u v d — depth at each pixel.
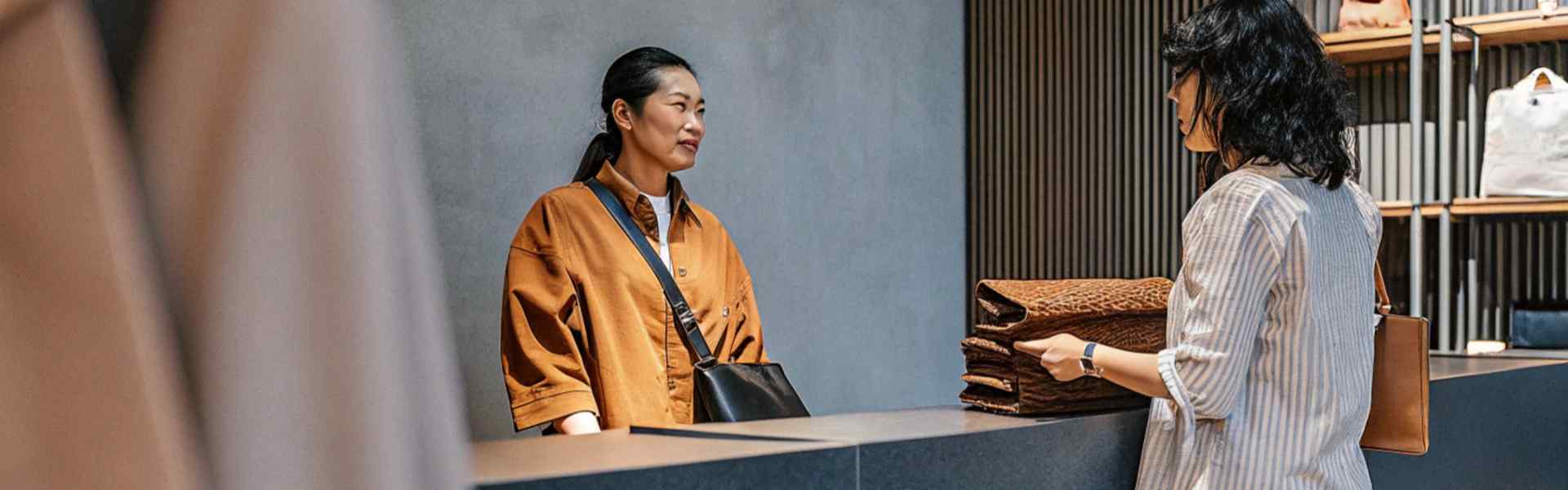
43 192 0.40
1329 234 1.82
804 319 5.31
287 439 0.42
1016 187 5.77
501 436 4.45
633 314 2.93
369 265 0.43
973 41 5.94
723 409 2.56
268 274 0.42
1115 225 5.43
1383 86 4.75
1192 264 1.79
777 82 5.24
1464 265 4.62
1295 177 1.83
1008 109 5.81
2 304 0.42
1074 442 1.91
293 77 0.42
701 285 3.09
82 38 0.40
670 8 4.89
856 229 5.52
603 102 3.14
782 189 5.24
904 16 5.74
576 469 1.27
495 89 4.39
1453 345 4.61
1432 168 4.39
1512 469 3.15
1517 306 4.21
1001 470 1.78
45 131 0.40
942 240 5.90
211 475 0.41
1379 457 2.57
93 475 0.41
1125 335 2.06
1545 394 3.35
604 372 2.88
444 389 0.48
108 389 0.40
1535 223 4.53
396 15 4.12
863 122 5.57
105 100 0.40
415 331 0.46
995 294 2.09
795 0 5.31
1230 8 1.87
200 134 0.42
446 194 4.25
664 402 2.91
